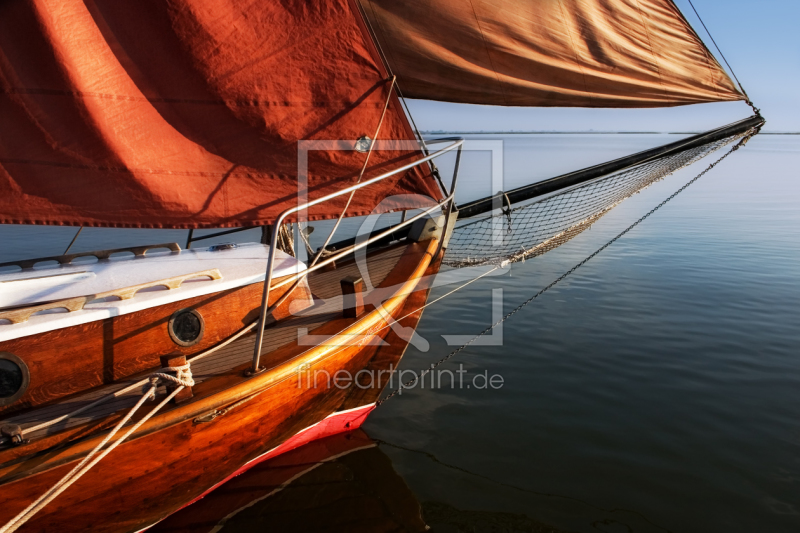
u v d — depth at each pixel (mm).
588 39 5082
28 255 11773
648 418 5297
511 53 5191
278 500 4078
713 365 6543
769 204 21156
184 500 3578
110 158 3840
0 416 2965
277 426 3811
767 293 9445
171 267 4059
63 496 2912
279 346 3842
